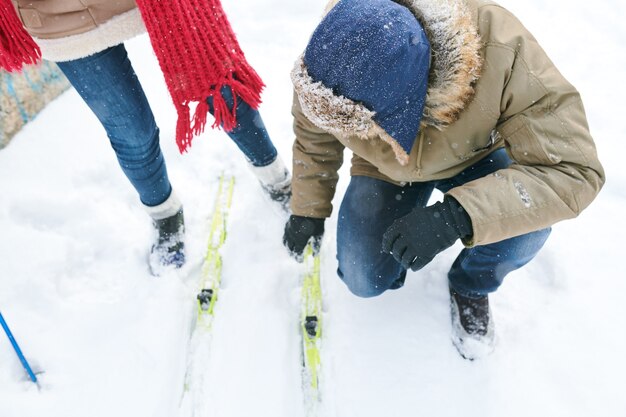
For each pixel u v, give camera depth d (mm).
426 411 1782
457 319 1929
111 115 1660
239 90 1670
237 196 2387
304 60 1194
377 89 1131
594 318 1973
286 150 2607
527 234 1544
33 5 1383
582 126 1282
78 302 2018
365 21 1124
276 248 2180
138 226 2270
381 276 1815
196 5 1495
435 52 1194
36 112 2703
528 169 1328
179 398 1815
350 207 1812
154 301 2021
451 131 1380
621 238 2205
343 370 1871
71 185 2400
